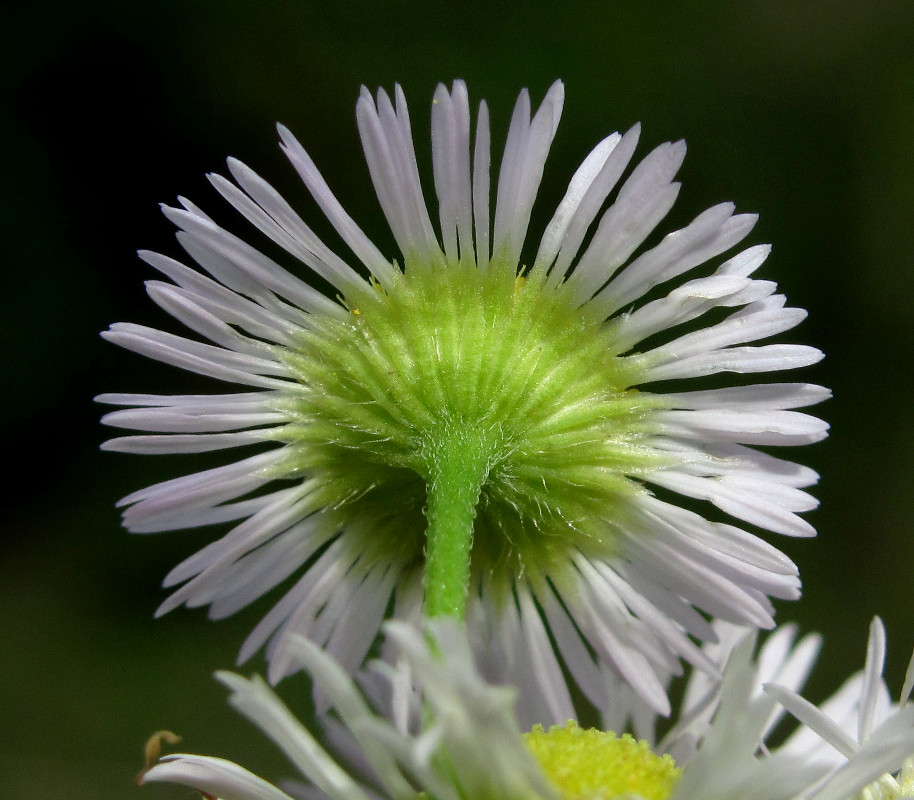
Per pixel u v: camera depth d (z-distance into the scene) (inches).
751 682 2.6
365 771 2.9
